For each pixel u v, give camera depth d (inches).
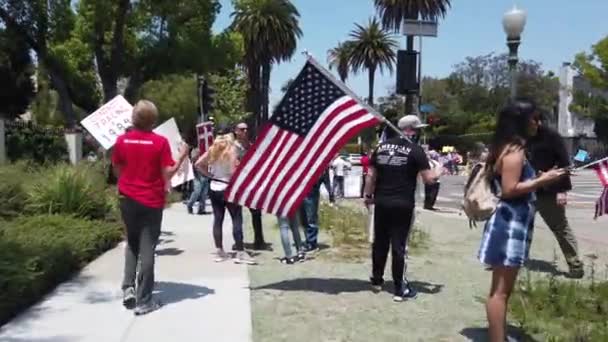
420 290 299.3
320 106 279.3
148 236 251.4
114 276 314.7
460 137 3058.6
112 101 410.6
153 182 249.0
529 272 321.4
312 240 406.0
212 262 357.4
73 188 434.9
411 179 274.2
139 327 233.9
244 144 381.7
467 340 227.3
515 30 460.4
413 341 225.1
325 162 279.3
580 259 362.0
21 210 425.4
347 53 2657.5
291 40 2220.7
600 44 2345.0
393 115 287.0
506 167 189.3
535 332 236.8
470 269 353.4
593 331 232.7
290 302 273.1
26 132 885.2
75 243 342.3
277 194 281.0
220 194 357.7
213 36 1203.9
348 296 285.0
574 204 863.1
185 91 2348.7
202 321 242.5
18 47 1149.1
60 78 1135.0
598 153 2800.2
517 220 192.1
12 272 251.1
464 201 200.4
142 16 1126.4
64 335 223.8
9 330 228.8
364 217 546.6
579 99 2758.4
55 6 1101.1
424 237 457.4
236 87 2257.6
